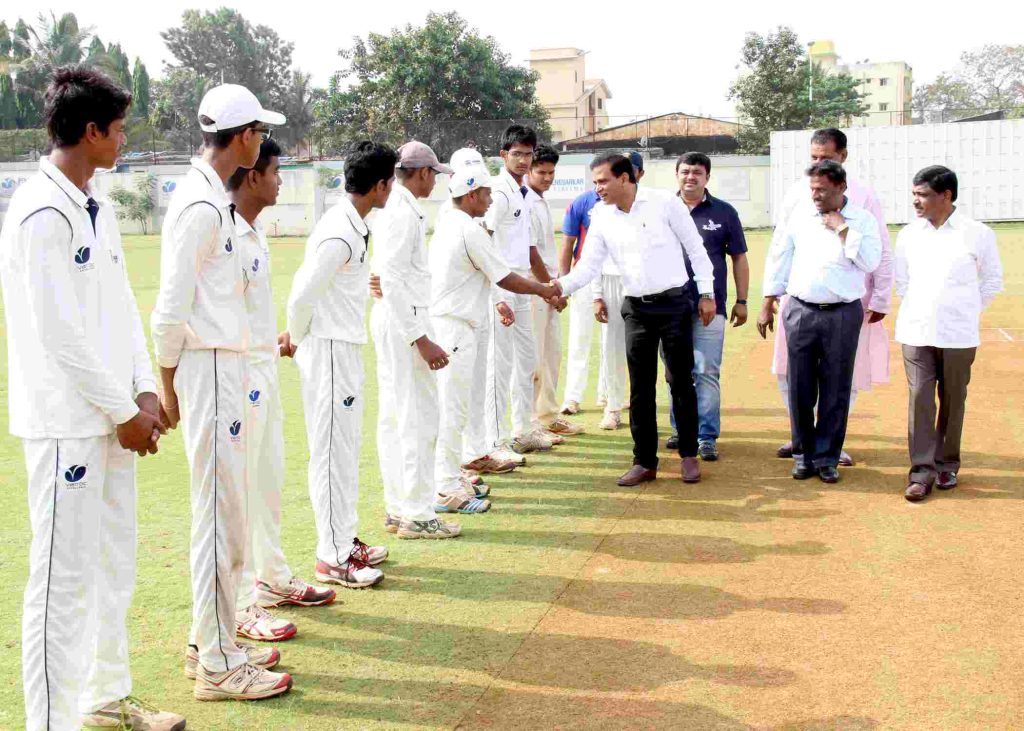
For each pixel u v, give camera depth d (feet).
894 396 27.71
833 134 20.24
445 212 18.04
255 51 229.04
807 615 13.42
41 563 9.65
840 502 18.51
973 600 13.78
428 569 15.40
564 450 22.84
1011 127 95.86
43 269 9.21
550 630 13.08
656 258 19.15
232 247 11.17
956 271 18.16
